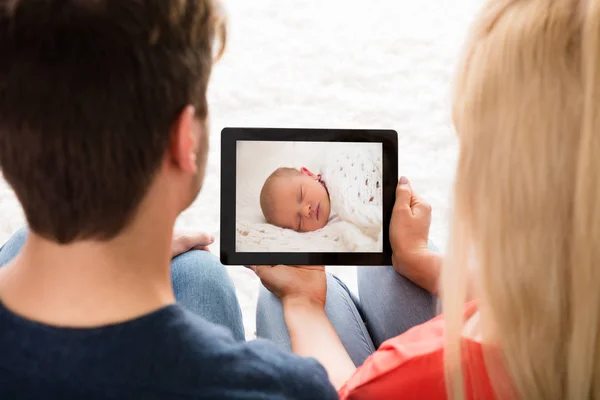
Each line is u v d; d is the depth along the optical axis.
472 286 0.59
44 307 0.35
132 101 0.34
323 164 0.78
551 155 0.42
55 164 0.34
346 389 0.52
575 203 0.41
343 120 1.24
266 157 0.77
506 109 0.43
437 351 0.48
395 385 0.49
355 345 0.82
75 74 0.33
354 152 0.78
